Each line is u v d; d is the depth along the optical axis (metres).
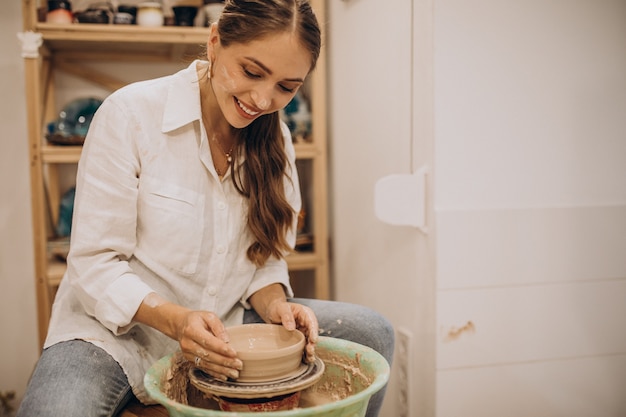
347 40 2.53
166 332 1.37
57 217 2.77
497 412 2.03
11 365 2.78
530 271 2.01
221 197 1.60
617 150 2.08
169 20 2.51
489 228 1.96
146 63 2.84
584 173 2.06
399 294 2.19
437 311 1.94
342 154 2.65
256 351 1.24
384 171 2.25
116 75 2.81
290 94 1.39
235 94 1.37
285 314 1.48
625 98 2.08
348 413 1.16
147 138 1.50
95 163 1.48
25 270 2.76
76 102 2.52
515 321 2.02
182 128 1.54
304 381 1.26
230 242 1.63
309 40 1.32
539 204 2.02
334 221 2.78
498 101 1.95
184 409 1.10
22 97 2.69
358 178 2.48
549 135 2.01
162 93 1.54
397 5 2.08
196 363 1.29
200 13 2.70
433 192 1.93
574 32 2.01
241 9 1.31
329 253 2.87
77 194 1.51
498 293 1.99
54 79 2.73
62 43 2.56
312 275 2.88
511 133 1.98
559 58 2.00
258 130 1.60
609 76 2.06
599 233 2.07
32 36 2.31
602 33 2.04
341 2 2.58
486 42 1.92
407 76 2.04
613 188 2.09
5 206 2.71
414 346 2.11
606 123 2.07
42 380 1.32
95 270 1.45
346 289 2.67
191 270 1.58
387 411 2.34
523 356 2.04
